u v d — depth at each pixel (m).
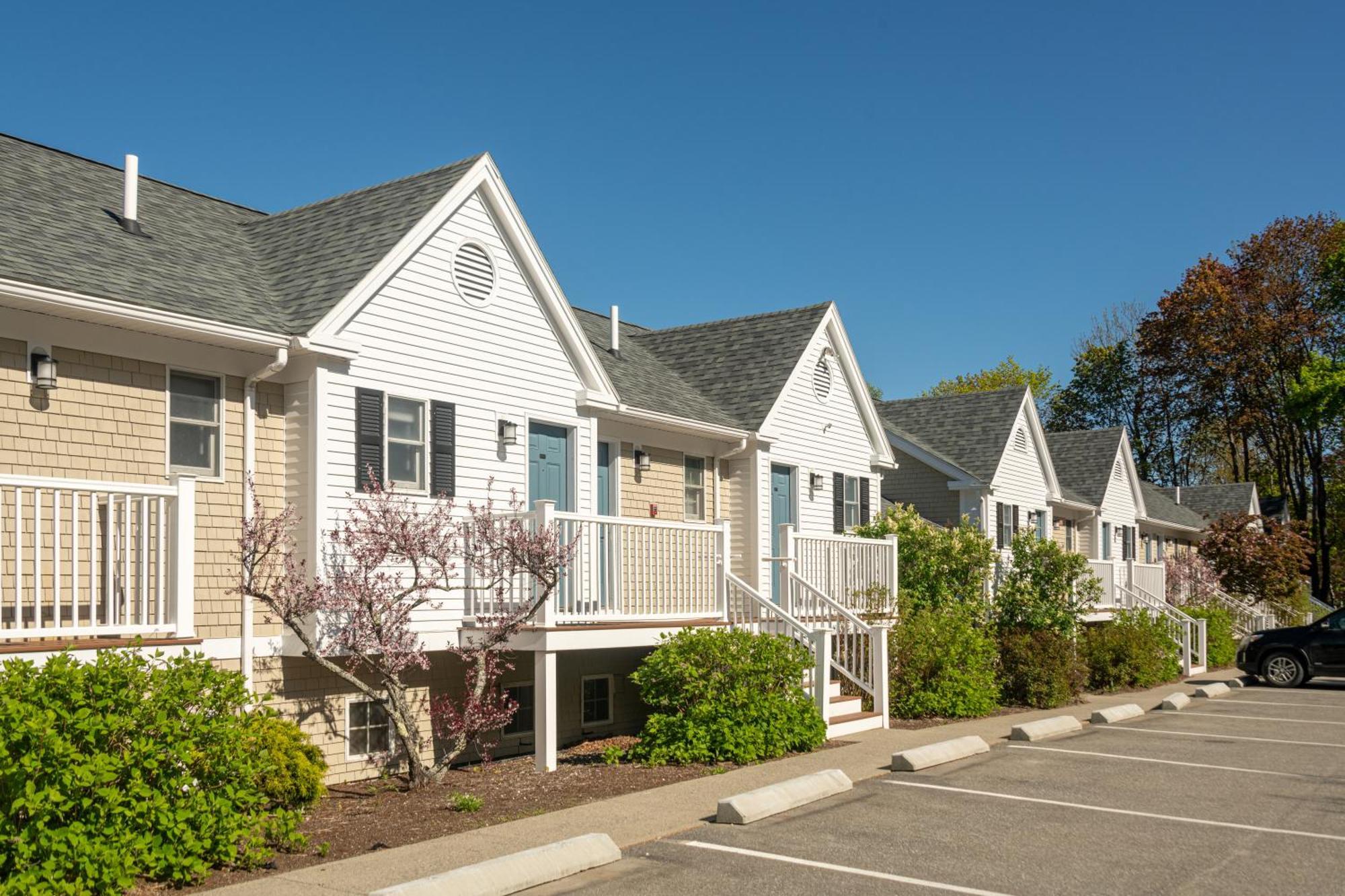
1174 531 47.09
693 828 9.59
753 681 13.78
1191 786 11.80
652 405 18.23
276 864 8.53
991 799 10.91
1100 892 7.80
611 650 18.23
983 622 21.66
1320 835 9.56
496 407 15.07
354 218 14.91
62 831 7.12
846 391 23.95
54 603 8.93
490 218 15.18
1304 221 54.44
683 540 15.64
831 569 18.28
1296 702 21.25
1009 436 30.72
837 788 11.10
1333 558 60.00
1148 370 59.12
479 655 12.73
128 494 9.60
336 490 12.87
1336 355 52.88
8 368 10.59
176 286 12.21
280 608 11.38
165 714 7.99
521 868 7.73
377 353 13.44
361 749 13.59
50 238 11.77
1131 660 23.55
